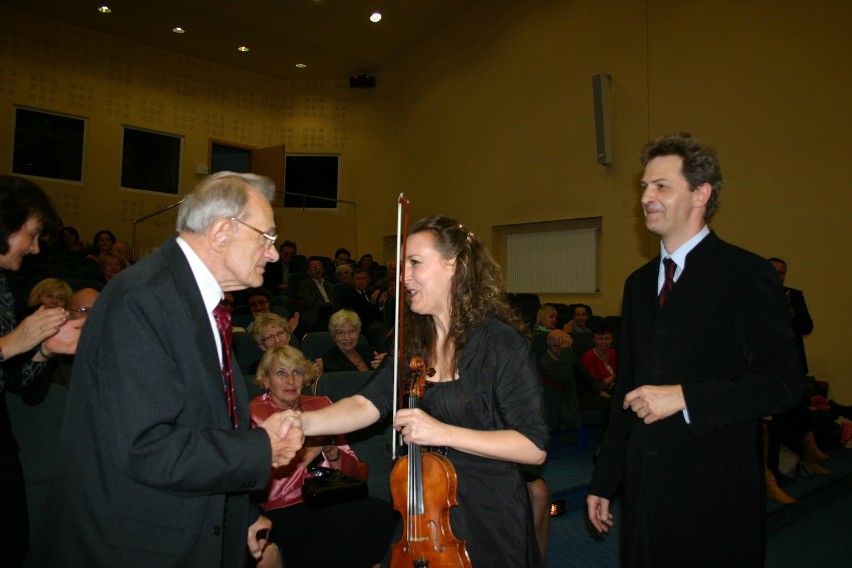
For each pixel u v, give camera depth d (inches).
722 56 246.1
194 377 45.4
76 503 44.0
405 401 56.4
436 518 49.8
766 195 231.0
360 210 456.8
